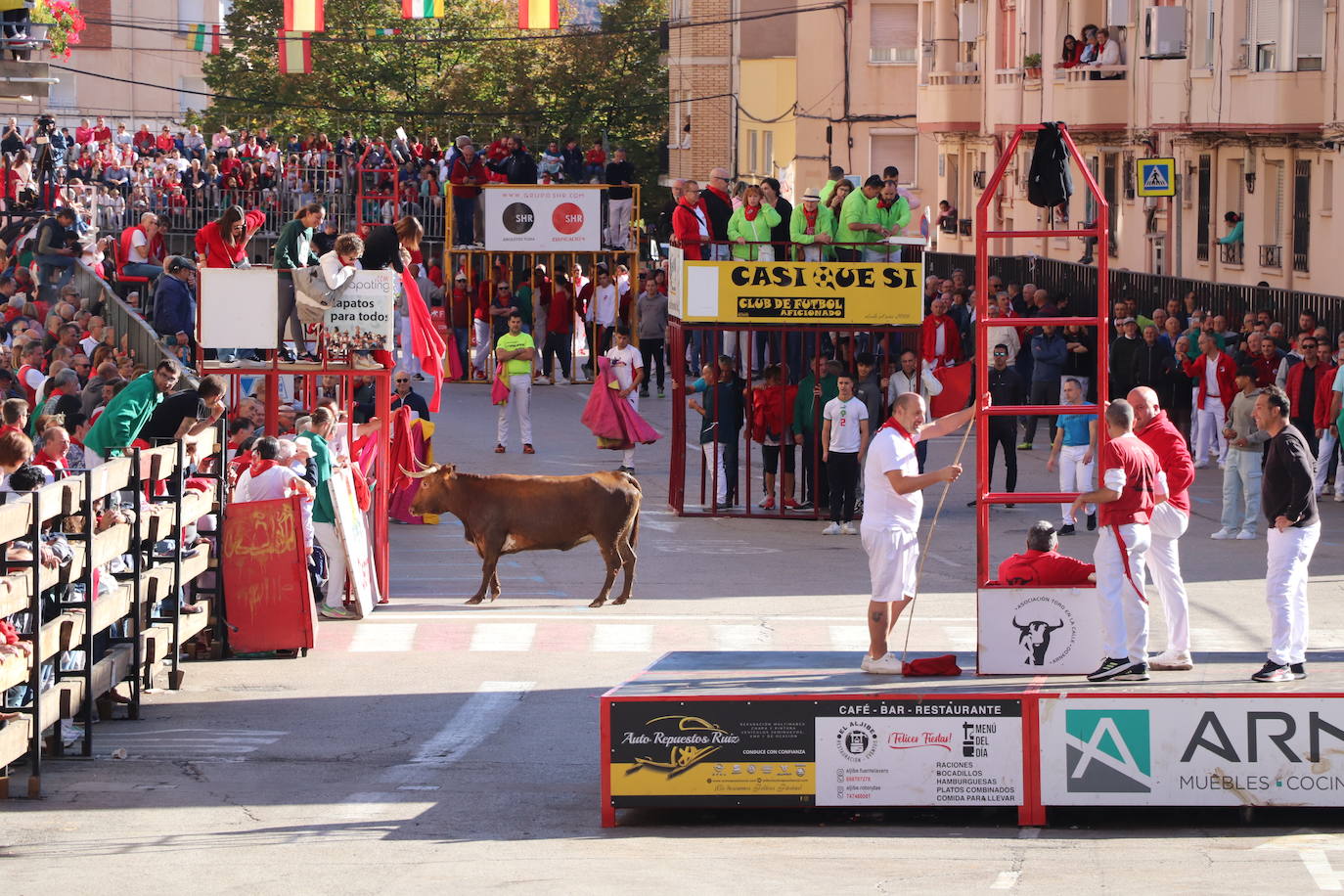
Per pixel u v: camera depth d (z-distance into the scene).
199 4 108.44
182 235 60.78
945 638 22.47
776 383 32.22
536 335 51.66
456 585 26.80
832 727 15.13
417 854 14.23
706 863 13.88
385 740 18.20
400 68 100.06
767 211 33.06
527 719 19.08
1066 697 14.95
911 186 74.62
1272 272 46.56
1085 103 54.38
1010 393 32.09
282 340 24.62
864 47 74.06
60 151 58.47
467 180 52.53
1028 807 15.00
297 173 62.28
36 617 15.79
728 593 25.94
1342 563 26.91
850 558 28.69
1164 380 37.78
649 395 49.00
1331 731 14.71
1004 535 29.86
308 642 21.88
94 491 17.30
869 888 13.02
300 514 21.92
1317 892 12.75
